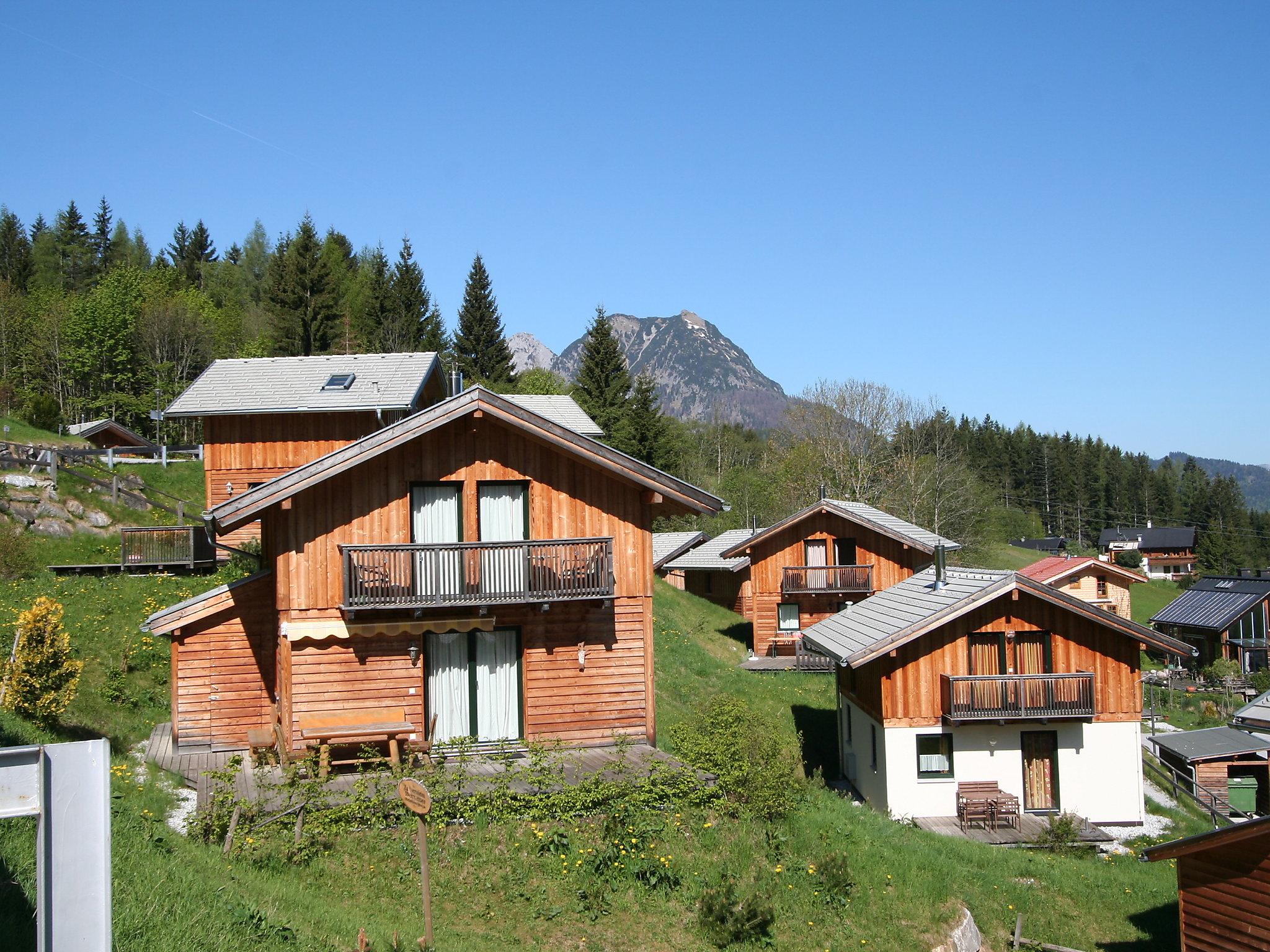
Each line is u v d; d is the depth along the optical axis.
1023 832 24.14
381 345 82.44
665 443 69.75
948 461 71.56
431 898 13.78
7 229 116.12
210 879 12.09
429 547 18.64
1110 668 26.08
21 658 18.08
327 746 17.19
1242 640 60.72
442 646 19.55
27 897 9.83
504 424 19.36
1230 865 16.36
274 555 19.36
